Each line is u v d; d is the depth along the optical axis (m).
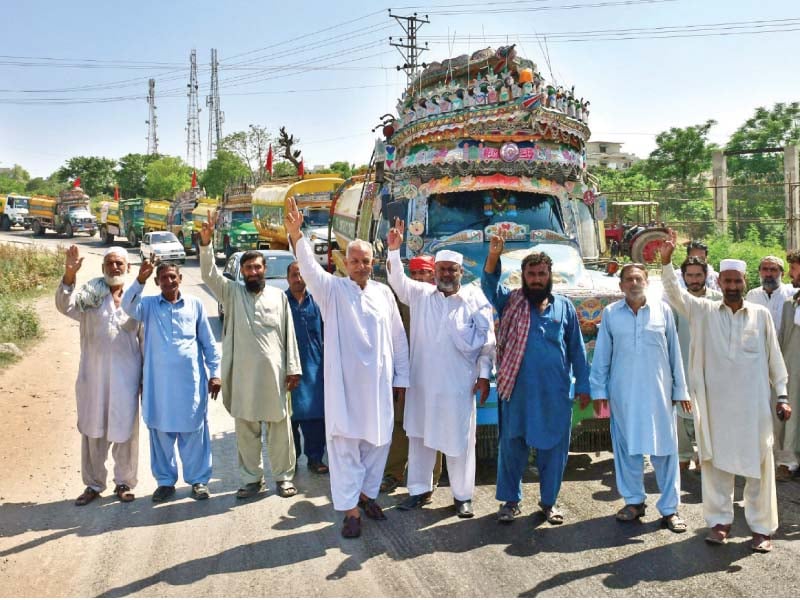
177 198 33.91
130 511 5.71
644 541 4.98
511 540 5.03
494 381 6.18
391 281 5.59
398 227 5.60
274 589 4.37
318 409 6.43
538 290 5.25
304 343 6.42
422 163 7.81
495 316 6.05
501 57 8.31
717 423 4.88
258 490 6.11
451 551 4.87
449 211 7.85
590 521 5.34
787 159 23.52
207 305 18.25
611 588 4.30
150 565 4.73
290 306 6.43
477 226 7.78
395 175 8.48
